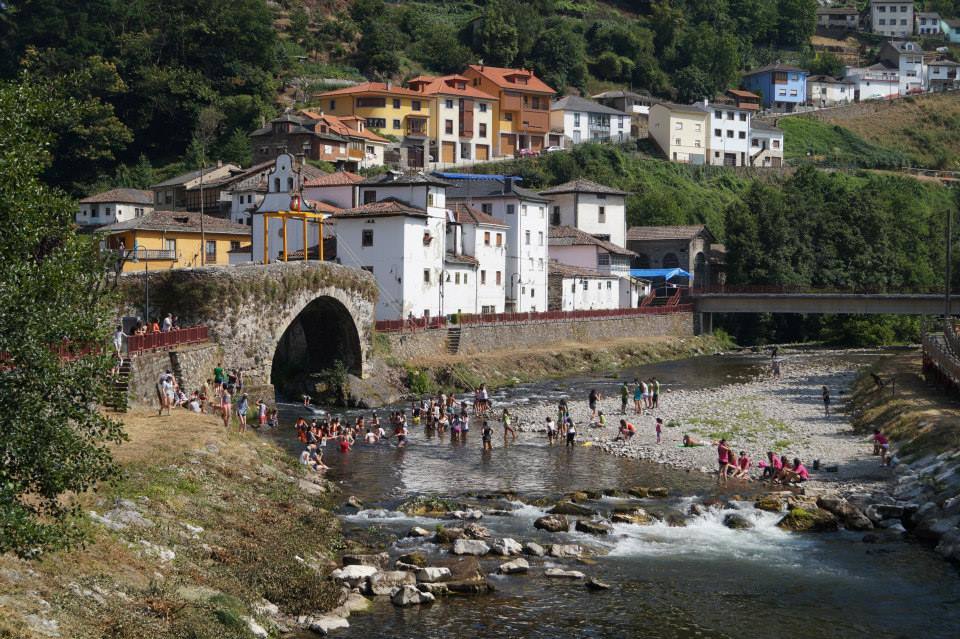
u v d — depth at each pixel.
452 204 106.88
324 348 77.50
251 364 65.81
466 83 165.50
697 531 38.09
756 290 126.38
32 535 18.28
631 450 55.50
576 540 36.53
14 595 21.67
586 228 133.50
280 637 25.61
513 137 170.12
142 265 98.62
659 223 149.25
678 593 30.61
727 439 57.41
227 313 63.88
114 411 46.53
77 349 20.00
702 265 139.50
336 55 192.12
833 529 38.22
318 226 93.44
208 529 31.33
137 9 168.62
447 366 82.69
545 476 48.56
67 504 27.59
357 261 90.38
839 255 136.00
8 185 19.12
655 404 71.25
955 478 40.47
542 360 94.50
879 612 29.02
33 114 20.34
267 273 66.62
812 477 47.12
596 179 159.12
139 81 155.88
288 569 29.38
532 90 169.88
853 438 56.69
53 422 18.83
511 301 109.38
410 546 34.97
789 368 99.06
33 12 167.38
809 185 155.88
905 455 48.91
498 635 26.78
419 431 63.47
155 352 53.94
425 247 92.25
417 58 198.50
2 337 18.25
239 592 26.80
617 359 103.25
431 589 29.91
